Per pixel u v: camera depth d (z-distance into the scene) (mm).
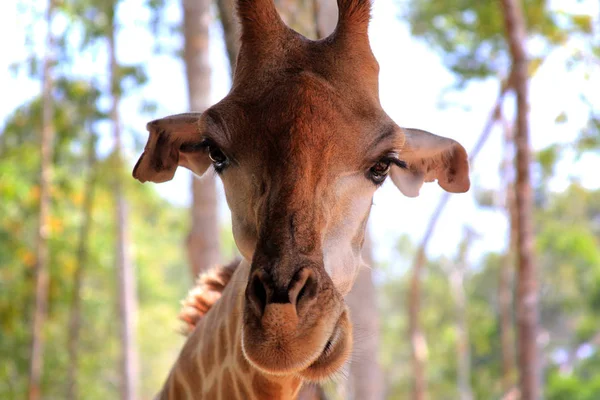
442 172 5223
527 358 10977
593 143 14805
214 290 5312
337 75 3922
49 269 22594
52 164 21188
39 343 19578
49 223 21703
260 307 3400
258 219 3666
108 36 20172
